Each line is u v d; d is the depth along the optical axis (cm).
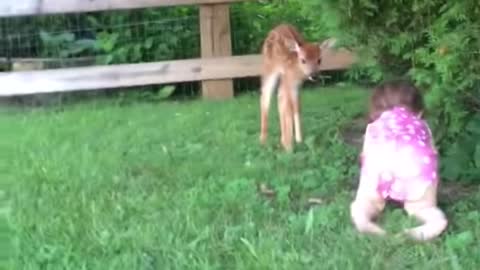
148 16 392
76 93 374
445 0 233
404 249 197
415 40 241
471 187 239
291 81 288
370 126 220
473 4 219
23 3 364
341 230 208
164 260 196
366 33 249
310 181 244
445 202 227
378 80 283
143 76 370
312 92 367
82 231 212
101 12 393
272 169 258
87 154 275
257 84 387
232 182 241
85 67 371
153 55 391
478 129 241
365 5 241
